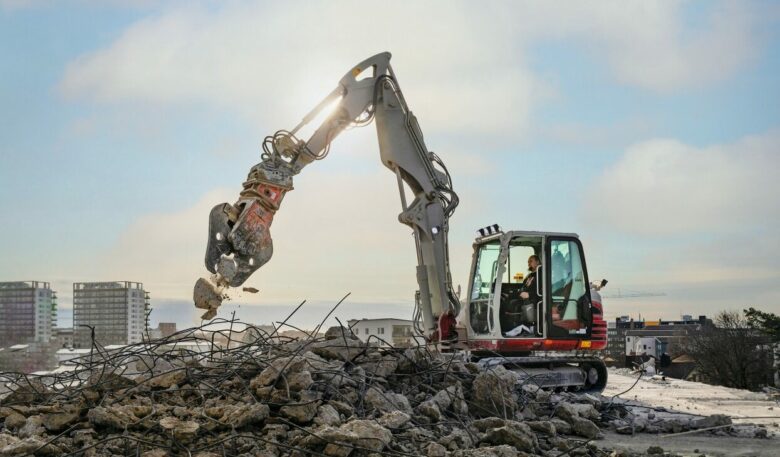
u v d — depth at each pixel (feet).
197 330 28.04
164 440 20.42
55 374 27.20
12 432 22.18
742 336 155.02
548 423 27.99
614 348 212.02
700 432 33.30
